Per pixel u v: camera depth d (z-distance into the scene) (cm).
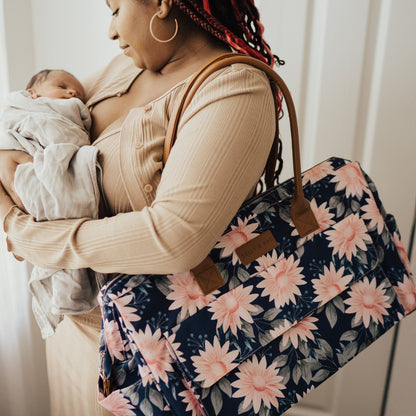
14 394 141
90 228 66
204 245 61
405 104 112
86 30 124
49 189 70
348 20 109
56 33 125
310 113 119
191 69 76
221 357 69
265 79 68
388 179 118
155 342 68
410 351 131
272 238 75
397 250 89
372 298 81
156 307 68
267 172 86
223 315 71
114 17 77
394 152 116
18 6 120
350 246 80
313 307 76
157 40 73
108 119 86
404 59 109
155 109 72
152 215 61
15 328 136
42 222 70
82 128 83
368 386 138
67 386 99
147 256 62
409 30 107
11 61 121
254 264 74
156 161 71
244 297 72
